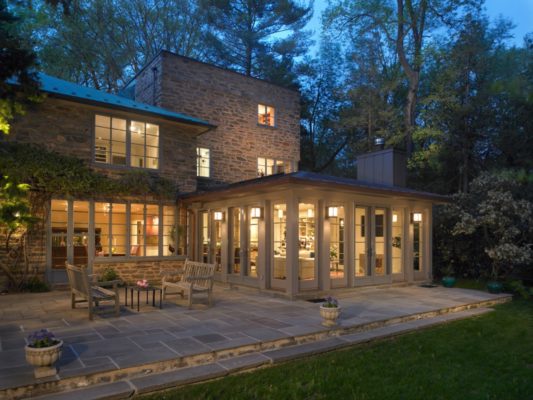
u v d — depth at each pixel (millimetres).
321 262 8977
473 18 16719
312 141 26453
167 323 6109
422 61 17438
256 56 22625
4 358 4410
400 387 4168
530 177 5859
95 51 19000
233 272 10195
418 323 6848
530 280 11898
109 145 10383
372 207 10109
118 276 10195
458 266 13047
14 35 7168
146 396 3797
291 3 22047
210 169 14109
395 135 18641
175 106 13539
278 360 4820
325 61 26781
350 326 6105
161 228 11055
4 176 8391
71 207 9641
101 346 4848
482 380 4457
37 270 9188
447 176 18859
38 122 9391
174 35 21078
